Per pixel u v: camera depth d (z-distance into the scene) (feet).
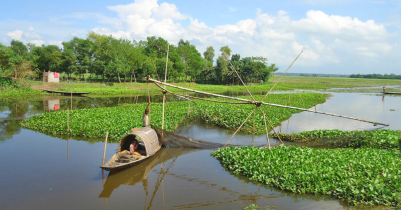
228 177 39.55
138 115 80.79
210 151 52.60
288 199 32.35
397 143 47.60
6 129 67.56
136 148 46.83
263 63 302.86
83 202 31.91
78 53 269.85
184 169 43.01
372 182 32.09
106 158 47.52
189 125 74.18
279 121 80.28
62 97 145.07
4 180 37.60
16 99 130.21
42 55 232.12
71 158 47.24
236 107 98.43
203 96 182.39
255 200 32.30
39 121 72.08
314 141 55.01
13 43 268.62
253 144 55.88
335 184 33.22
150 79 47.93
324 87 274.98
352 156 41.50
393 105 129.49
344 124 79.97
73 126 65.05
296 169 37.17
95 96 159.12
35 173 40.34
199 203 31.76
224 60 289.33
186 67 285.84
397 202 29.27
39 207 30.45
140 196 33.73
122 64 220.23
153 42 300.20
